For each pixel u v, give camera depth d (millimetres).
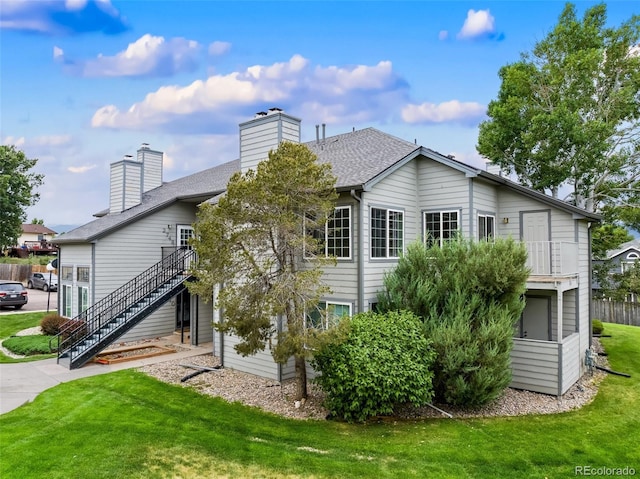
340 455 7102
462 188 12859
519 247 10055
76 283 17984
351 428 8352
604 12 21359
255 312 8820
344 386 8406
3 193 31125
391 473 6531
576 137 19578
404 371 8398
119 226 17094
